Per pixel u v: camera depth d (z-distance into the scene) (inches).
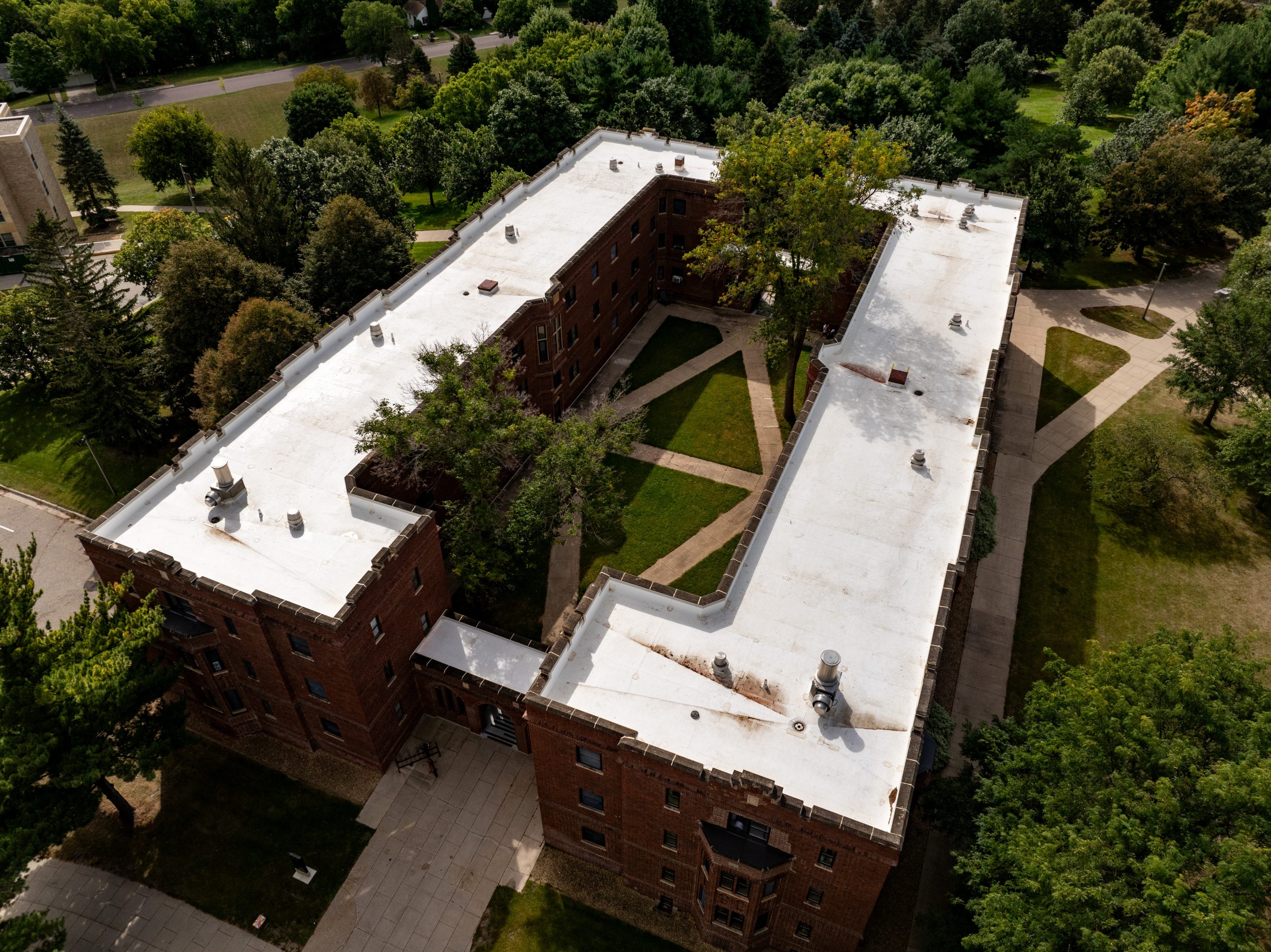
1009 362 2386.8
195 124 3681.1
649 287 2610.7
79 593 1835.6
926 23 4591.5
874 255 2023.9
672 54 4003.4
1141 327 2524.6
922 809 1242.0
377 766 1469.0
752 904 1130.7
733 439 2135.8
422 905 1311.5
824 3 5032.0
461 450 1466.5
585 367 2293.3
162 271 2034.9
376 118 4680.1
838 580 1294.3
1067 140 2819.9
